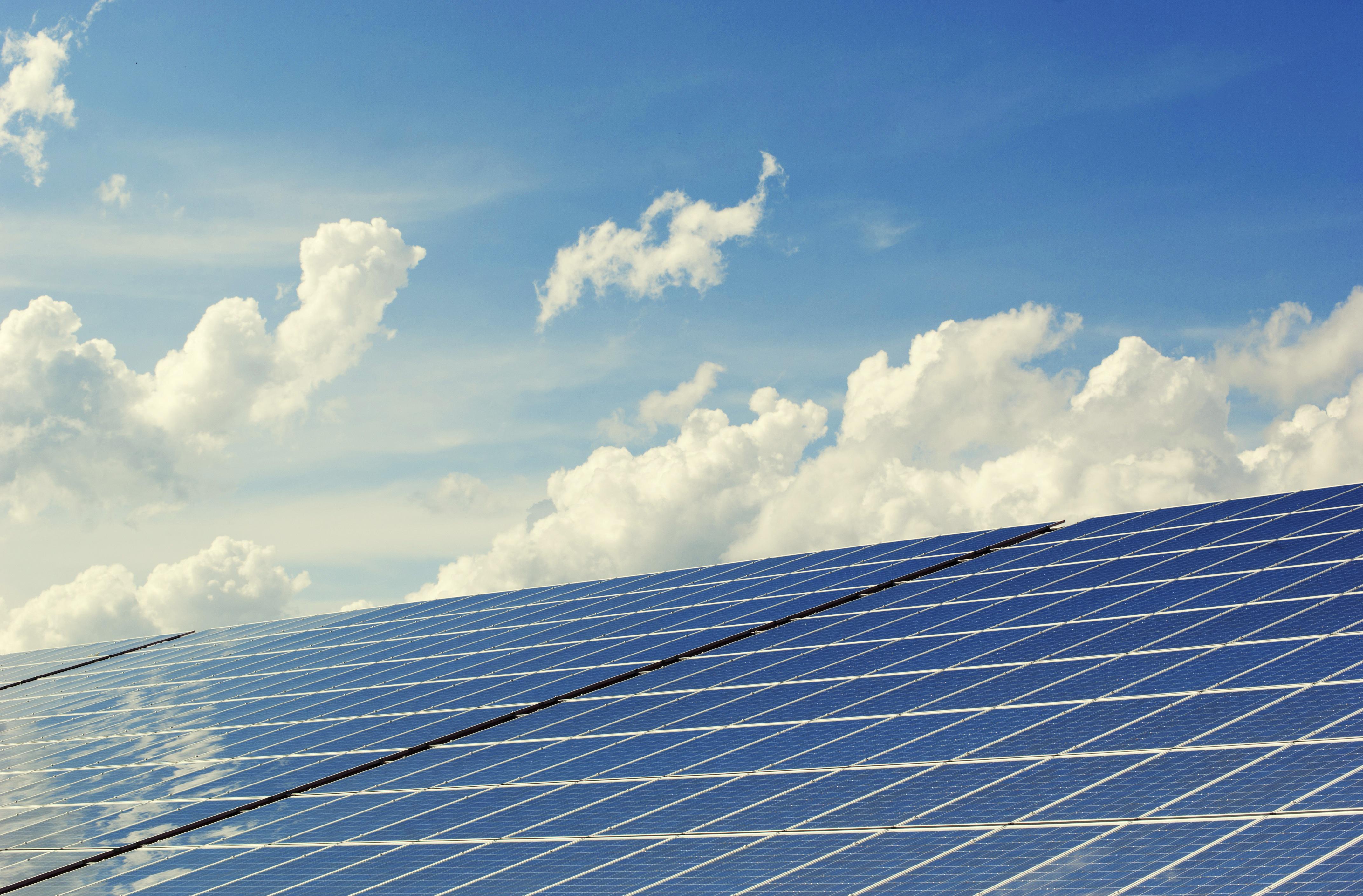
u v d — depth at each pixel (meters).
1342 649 17.06
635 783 18.95
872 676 21.53
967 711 18.52
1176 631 19.67
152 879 19.16
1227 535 25.64
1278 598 20.03
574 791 19.17
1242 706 16.06
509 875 16.34
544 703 25.08
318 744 25.77
